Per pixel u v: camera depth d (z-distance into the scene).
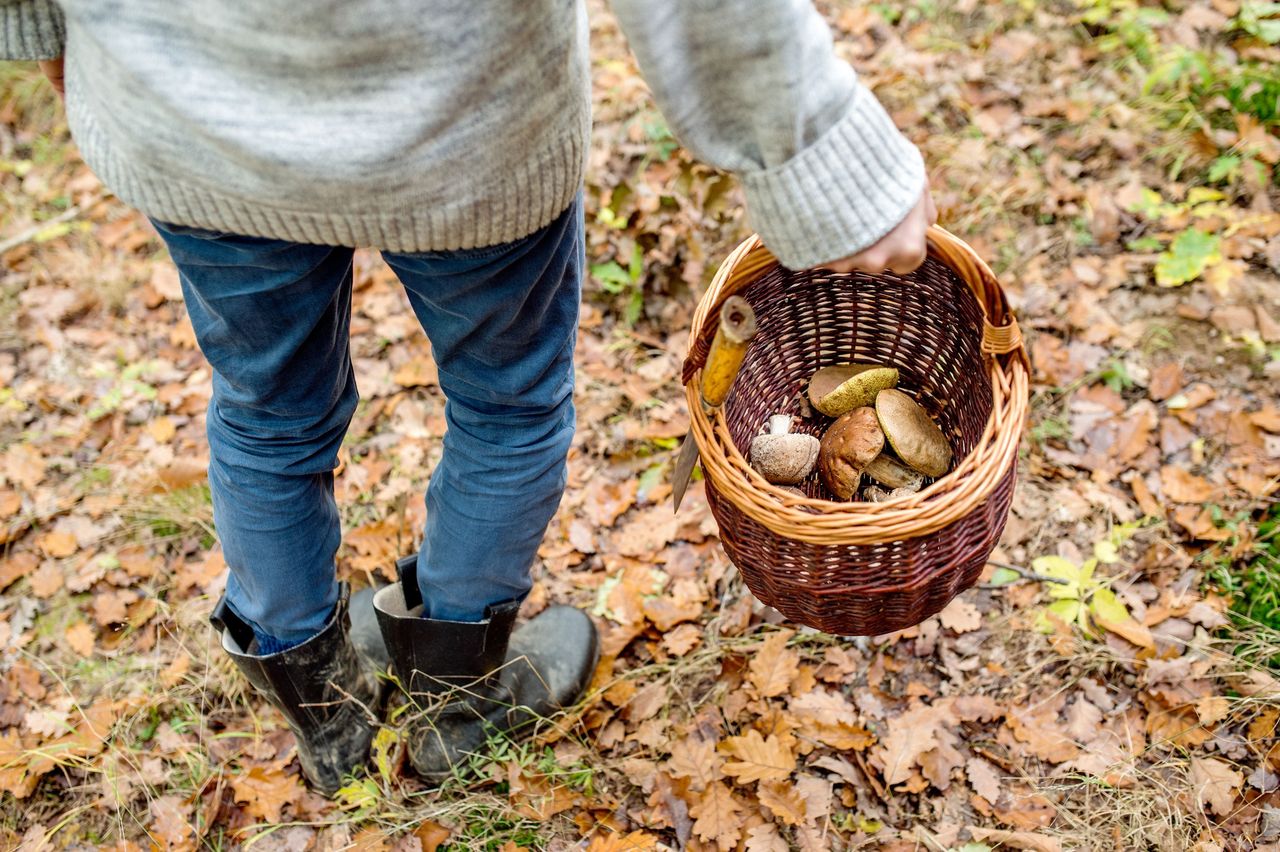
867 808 1.72
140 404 2.54
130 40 0.94
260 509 1.43
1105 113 2.87
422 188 1.02
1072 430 2.22
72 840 1.79
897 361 1.83
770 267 1.59
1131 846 1.62
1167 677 1.80
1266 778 1.66
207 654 2.00
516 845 1.70
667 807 1.73
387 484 2.31
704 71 0.97
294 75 0.93
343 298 1.35
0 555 2.23
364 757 1.80
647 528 2.16
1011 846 1.64
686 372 1.46
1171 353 2.32
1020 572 1.98
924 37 3.22
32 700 1.97
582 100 1.12
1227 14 3.09
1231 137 2.70
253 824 1.79
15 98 3.34
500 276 1.20
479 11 0.94
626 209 2.57
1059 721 1.80
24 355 2.66
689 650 1.96
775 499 1.37
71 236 2.97
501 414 1.42
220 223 1.07
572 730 1.87
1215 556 1.96
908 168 1.06
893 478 1.69
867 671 1.90
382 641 1.92
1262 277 2.43
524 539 1.55
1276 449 2.10
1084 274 2.50
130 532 2.25
